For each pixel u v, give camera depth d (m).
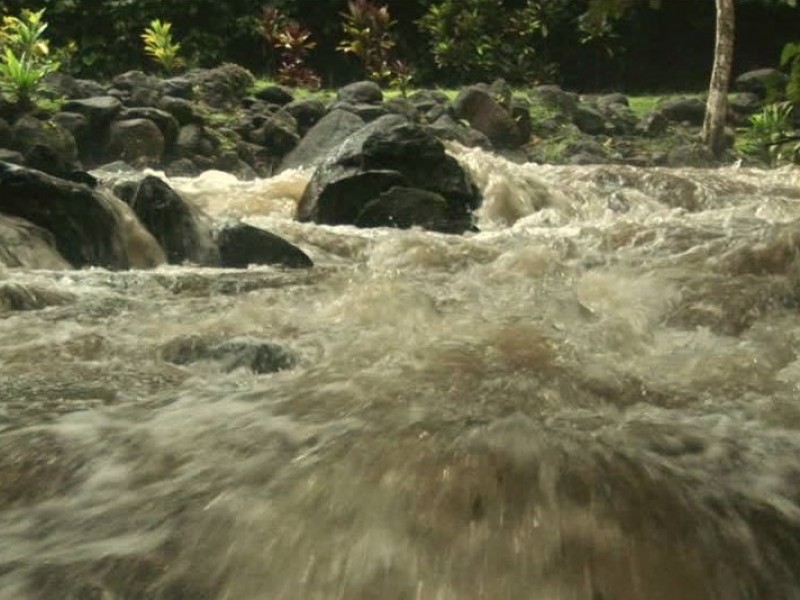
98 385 3.00
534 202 10.48
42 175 6.19
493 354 3.15
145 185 6.66
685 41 22.17
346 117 14.73
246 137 14.76
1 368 3.24
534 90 17.41
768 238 4.97
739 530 2.03
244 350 3.26
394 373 2.93
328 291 4.51
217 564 1.92
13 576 1.92
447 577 1.86
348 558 1.91
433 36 21.09
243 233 6.38
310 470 2.19
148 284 4.80
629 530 1.98
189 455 2.34
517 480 2.12
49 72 13.95
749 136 16.38
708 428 2.58
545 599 1.81
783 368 3.29
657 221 7.31
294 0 21.28
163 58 18.62
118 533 2.04
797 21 21.94
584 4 21.36
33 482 2.28
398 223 9.02
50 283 4.70
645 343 3.65
